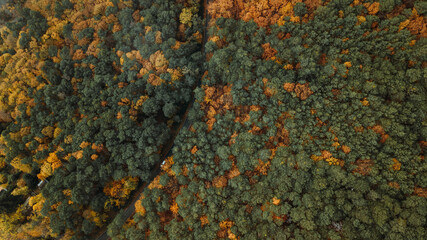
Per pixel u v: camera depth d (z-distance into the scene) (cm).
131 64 7819
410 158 5091
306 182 5853
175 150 7094
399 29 5703
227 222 6216
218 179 6562
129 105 7788
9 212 7712
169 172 7050
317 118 6212
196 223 6384
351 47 6159
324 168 5747
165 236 6538
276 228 5784
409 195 4972
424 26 5466
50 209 6956
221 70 7375
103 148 7369
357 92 5966
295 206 5847
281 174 6081
